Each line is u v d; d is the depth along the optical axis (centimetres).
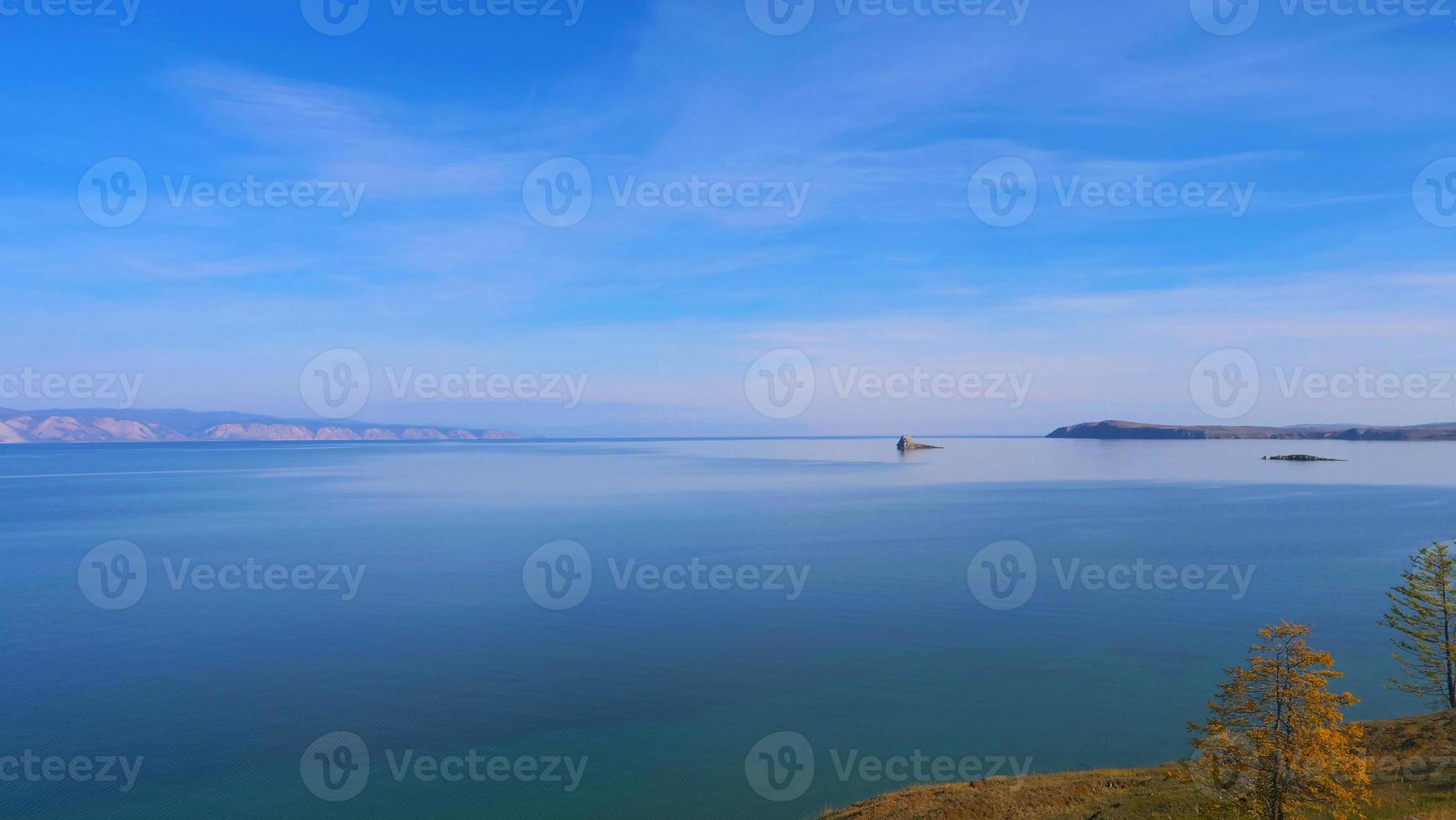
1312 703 2550
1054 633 7406
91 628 7562
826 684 5938
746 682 5988
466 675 6134
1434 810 2703
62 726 5088
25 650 6825
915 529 14712
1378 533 14112
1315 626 7744
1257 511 17462
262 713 5322
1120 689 5850
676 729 5062
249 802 4062
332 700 5575
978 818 3297
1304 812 2806
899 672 6234
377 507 18300
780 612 8256
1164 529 14750
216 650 6819
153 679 6047
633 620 7900
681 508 18262
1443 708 5503
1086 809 3262
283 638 7175
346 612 8169
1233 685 2700
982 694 5712
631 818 3919
